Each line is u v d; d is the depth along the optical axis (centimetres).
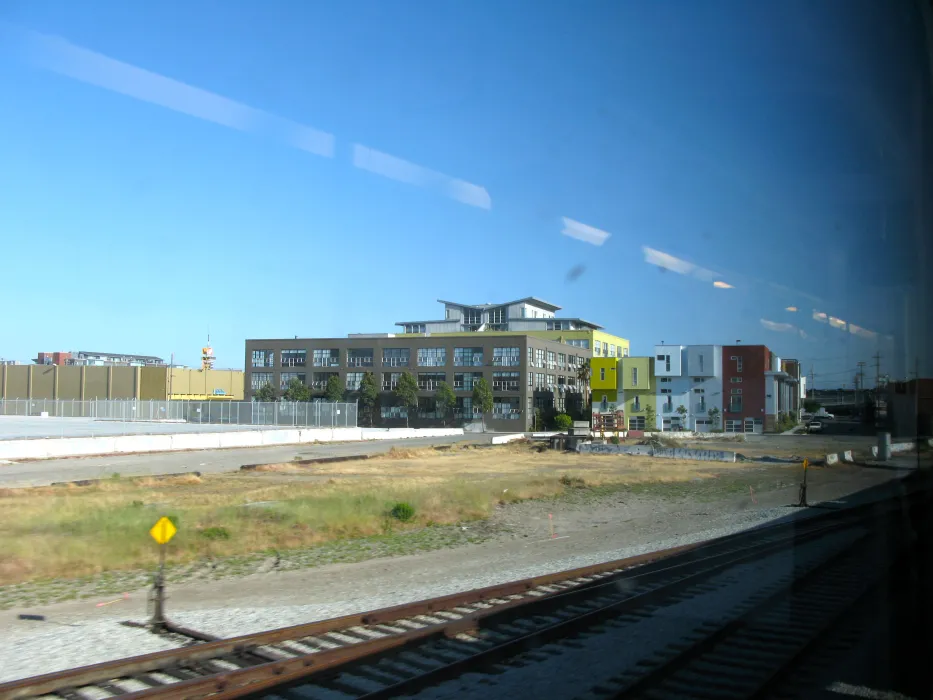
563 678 752
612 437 5644
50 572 1368
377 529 1969
